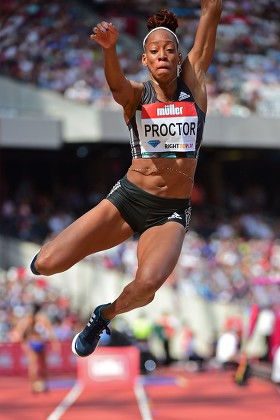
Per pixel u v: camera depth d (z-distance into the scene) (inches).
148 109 737.0
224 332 2696.9
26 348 2132.1
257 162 3961.6
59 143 3100.4
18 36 3307.1
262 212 3789.4
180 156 740.0
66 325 2662.4
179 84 745.6
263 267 3184.1
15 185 3690.9
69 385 2356.1
